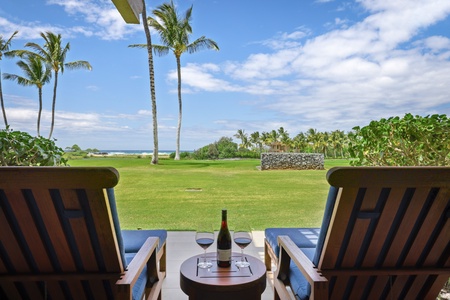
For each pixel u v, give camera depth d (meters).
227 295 1.56
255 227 4.47
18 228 1.31
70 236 1.33
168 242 3.58
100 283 1.50
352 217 1.33
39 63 19.66
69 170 1.13
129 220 5.00
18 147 2.77
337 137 34.97
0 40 17.88
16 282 1.49
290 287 1.82
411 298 1.63
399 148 2.66
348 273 1.48
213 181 10.52
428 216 1.34
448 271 1.50
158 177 11.64
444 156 2.49
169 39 19.28
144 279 1.76
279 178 11.50
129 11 2.71
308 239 2.25
